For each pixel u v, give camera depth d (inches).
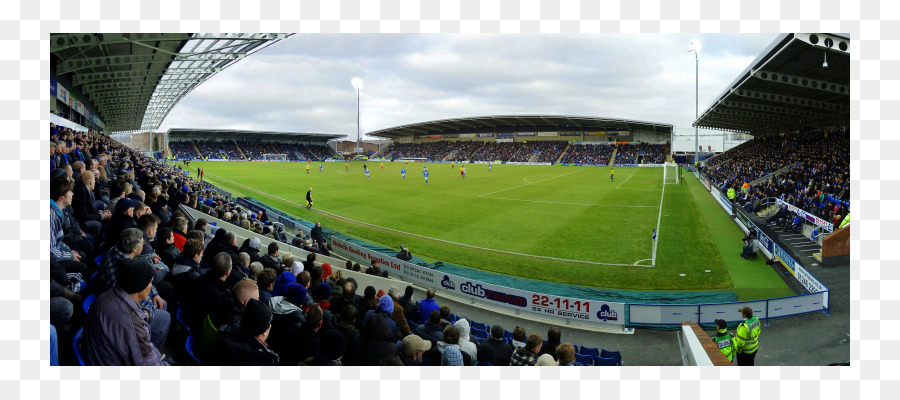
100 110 1886.1
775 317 461.7
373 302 286.0
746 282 598.2
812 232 754.8
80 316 196.1
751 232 714.8
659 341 440.8
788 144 1732.3
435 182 1931.6
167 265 252.5
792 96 1309.1
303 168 2765.7
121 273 149.0
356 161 4133.9
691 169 2662.4
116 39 720.3
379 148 5743.1
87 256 266.1
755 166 1627.7
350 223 1018.1
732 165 1904.5
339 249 758.5
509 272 667.4
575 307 484.7
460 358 205.6
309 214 1123.3
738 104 1541.6
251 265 251.8
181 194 544.7
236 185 1697.8
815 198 854.5
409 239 868.0
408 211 1165.7
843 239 612.1
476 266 698.8
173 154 3506.4
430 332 268.8
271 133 4153.5
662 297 542.3
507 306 521.7
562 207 1224.2
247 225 563.2
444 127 4549.7
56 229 211.5
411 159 4296.3
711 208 1190.3
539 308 501.7
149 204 395.2
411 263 620.1
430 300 330.0
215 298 192.7
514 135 4281.5
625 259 719.1
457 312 514.9
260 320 163.0
